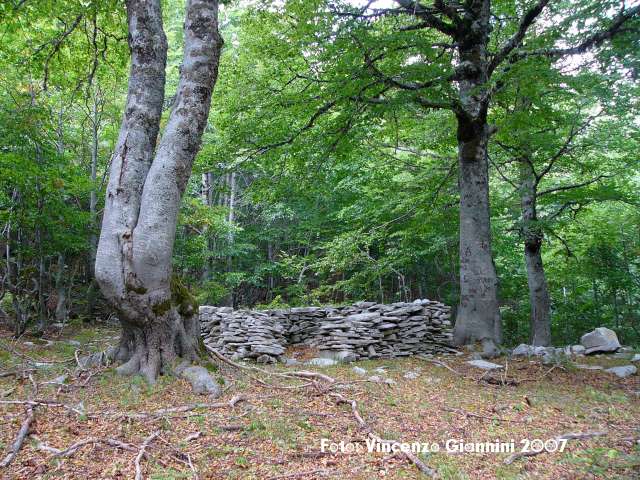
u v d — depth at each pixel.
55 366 6.28
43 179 9.66
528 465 3.77
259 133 10.27
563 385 6.86
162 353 5.85
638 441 4.31
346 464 3.65
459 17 9.70
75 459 3.52
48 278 14.27
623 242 17.22
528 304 20.53
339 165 16.05
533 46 8.60
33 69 11.27
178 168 5.81
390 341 9.11
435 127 11.82
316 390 5.67
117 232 5.65
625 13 8.42
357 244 14.01
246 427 4.23
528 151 11.66
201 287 16.20
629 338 17.94
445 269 21.14
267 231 20.41
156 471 3.37
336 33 8.51
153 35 6.26
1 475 3.24
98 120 15.13
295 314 9.95
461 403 5.63
